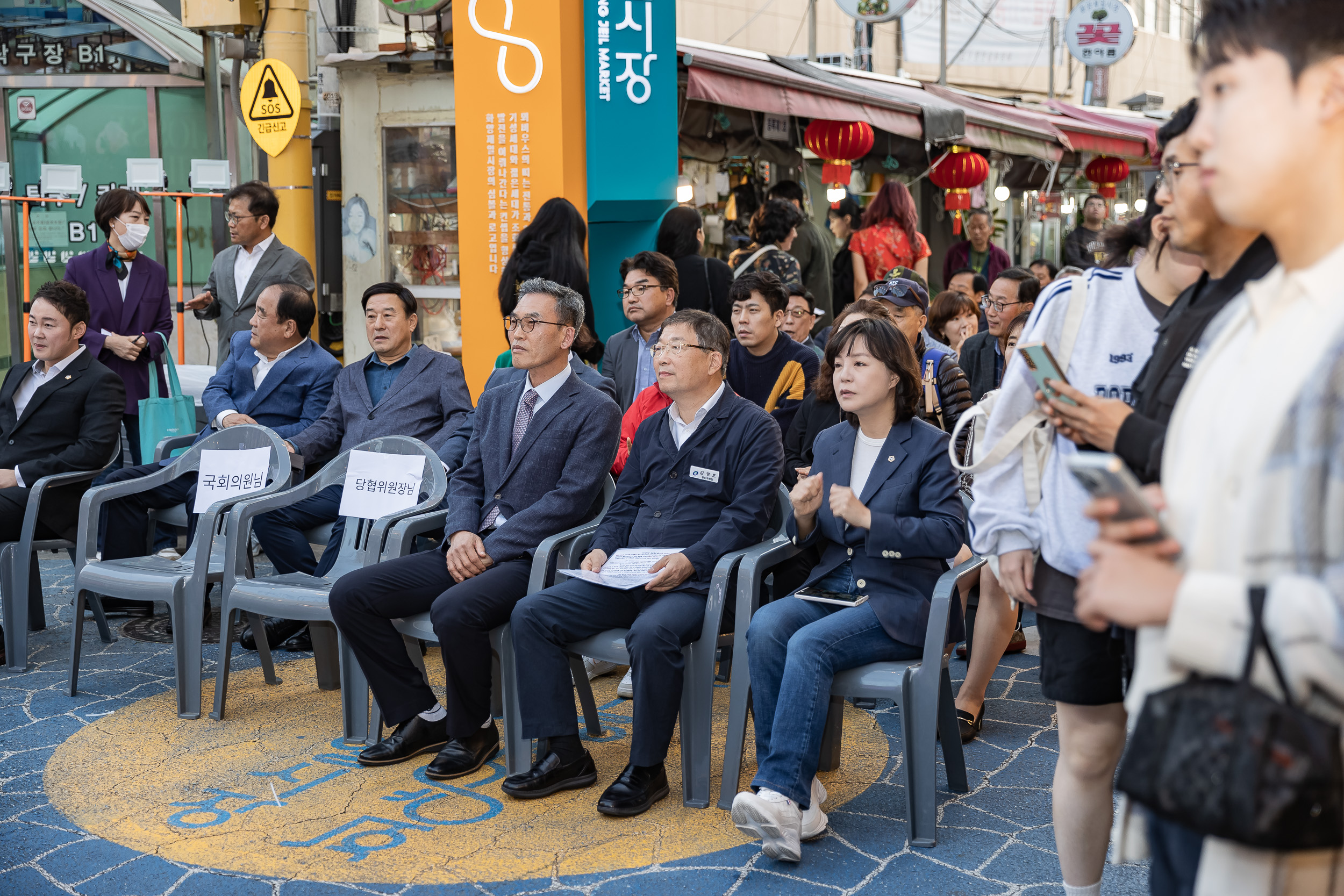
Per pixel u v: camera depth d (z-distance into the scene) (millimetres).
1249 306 1273
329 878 2752
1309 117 1156
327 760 3512
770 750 2836
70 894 2680
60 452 4703
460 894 2666
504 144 5707
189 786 3316
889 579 3012
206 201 9266
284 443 4270
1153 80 21391
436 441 4492
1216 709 1173
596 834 2980
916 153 9805
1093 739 2180
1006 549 2244
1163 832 1375
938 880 2701
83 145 9289
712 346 3432
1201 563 1226
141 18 9078
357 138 6785
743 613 3127
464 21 5668
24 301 7598
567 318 3658
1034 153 10828
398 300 4629
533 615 3197
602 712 3949
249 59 7137
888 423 3195
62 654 4641
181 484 4922
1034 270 8445
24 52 9188
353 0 7414
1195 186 1808
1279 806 1132
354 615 3438
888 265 8000
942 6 14039
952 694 3221
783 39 14391
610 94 5723
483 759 3445
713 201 8633
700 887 2689
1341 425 1113
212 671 4398
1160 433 1751
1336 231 1189
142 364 6008
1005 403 2250
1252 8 1175
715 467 3424
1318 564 1123
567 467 3604
